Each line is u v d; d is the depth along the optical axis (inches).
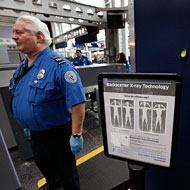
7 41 97.8
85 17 108.7
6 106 62.3
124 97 18.4
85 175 59.2
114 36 156.9
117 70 106.0
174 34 27.1
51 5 88.7
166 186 36.9
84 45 346.0
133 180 21.2
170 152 17.9
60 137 39.4
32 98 35.3
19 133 67.6
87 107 142.6
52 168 48.5
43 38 38.2
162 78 15.6
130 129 19.4
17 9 76.5
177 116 16.2
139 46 32.9
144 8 29.9
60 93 37.0
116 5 162.2
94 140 86.4
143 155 19.8
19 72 41.9
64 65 35.7
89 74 93.1
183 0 24.7
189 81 27.4
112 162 65.5
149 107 17.5
